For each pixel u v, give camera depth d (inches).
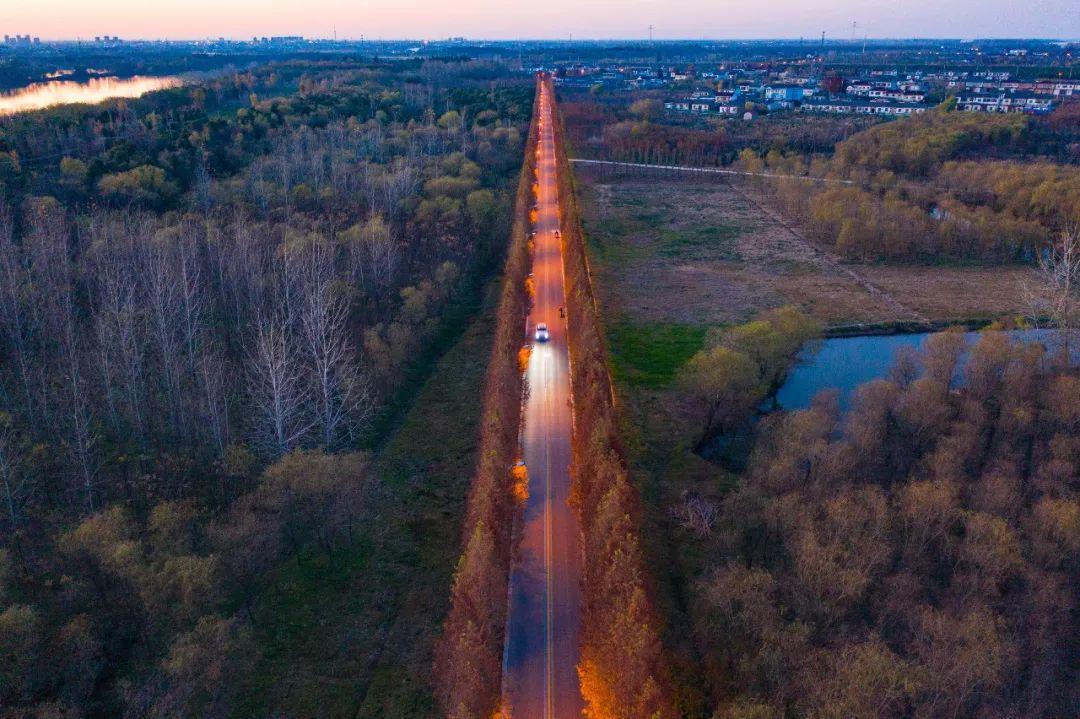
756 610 2598.4
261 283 5108.3
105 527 2763.3
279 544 3159.5
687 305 6510.8
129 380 4015.8
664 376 5137.8
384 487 3831.2
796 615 2716.5
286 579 3159.5
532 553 3235.7
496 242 7337.6
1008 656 2566.4
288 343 4542.3
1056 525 3090.6
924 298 6722.4
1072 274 6653.5
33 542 3102.9
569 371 4889.3
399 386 4889.3
